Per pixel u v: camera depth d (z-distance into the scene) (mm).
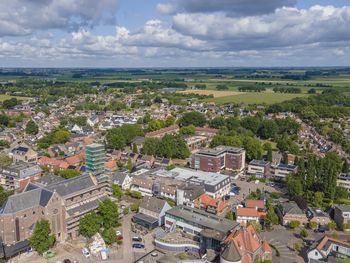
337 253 141500
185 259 138250
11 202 147750
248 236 135875
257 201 189625
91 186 173875
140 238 159375
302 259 144750
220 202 189625
